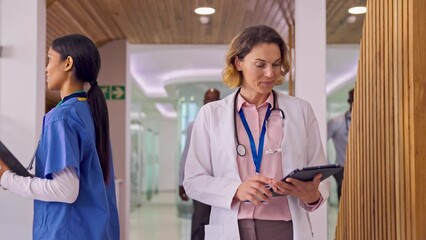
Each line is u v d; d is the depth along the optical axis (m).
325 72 4.69
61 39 2.49
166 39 7.80
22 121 4.25
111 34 7.38
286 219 2.20
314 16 4.71
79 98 2.46
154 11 6.13
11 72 4.27
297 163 2.23
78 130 2.35
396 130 2.42
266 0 5.60
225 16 6.37
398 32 2.40
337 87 4.70
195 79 13.08
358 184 3.19
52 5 5.54
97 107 2.50
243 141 2.26
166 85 13.65
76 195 2.30
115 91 7.75
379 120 2.73
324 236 4.61
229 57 2.28
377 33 2.79
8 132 4.24
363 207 3.06
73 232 2.33
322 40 4.70
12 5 4.29
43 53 4.44
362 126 3.12
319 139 2.35
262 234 2.18
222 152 2.26
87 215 2.37
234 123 2.28
